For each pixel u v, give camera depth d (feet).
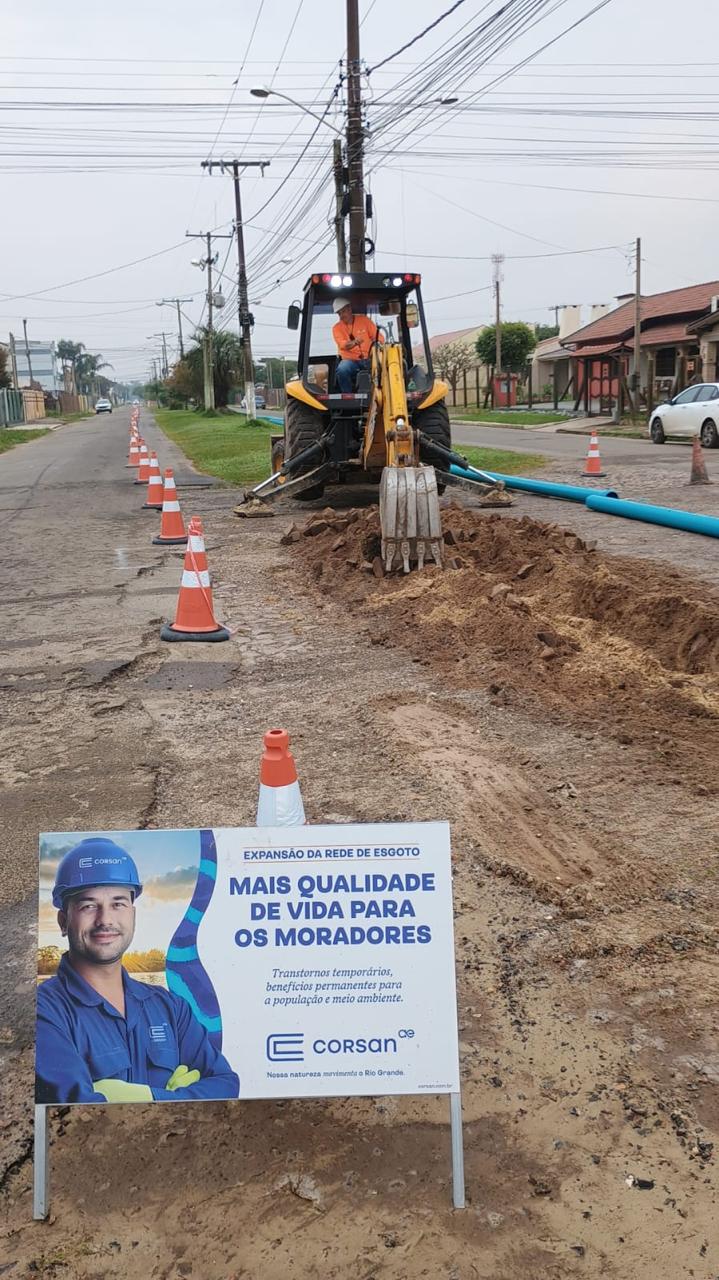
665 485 51.83
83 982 8.22
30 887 12.84
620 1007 10.19
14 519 50.72
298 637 24.38
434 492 28.81
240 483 63.93
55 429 197.57
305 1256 7.68
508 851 13.14
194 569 24.71
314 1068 8.20
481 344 208.74
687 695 18.70
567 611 25.07
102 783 15.83
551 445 87.51
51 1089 8.13
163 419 241.76
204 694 20.27
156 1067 8.18
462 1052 9.63
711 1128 8.67
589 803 14.51
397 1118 8.97
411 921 8.25
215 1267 7.64
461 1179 8.02
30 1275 7.61
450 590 26.18
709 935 11.30
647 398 121.49
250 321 157.79
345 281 43.42
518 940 11.30
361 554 31.53
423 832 8.23
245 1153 8.66
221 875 8.25
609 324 142.51
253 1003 8.24
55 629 26.30
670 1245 7.62
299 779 15.56
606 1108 8.91
